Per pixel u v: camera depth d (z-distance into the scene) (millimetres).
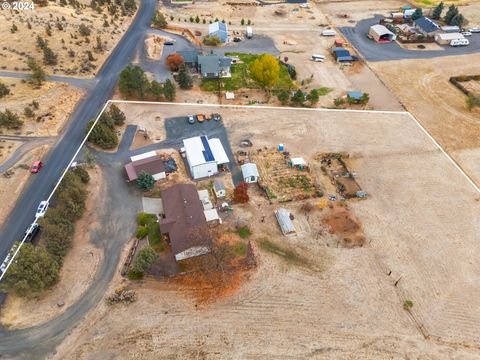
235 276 49156
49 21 104250
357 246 53688
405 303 46562
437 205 60531
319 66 97812
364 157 69688
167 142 70812
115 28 108562
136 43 102312
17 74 83000
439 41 109438
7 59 86812
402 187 63625
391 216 58375
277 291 47688
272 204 59719
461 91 89812
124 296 46125
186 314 44969
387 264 51438
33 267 43406
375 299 47219
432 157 70250
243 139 72375
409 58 102812
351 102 83250
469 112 83062
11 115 69188
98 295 46531
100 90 82875
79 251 51250
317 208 59156
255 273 49625
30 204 56875
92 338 42406
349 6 134750
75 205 53938
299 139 73250
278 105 82812
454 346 42906
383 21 121000
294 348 42094
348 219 57469
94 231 54031
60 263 48469
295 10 129125
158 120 76188
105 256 50938
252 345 42250
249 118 78188
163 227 51438
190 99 83000
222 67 90625
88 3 123312
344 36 113062
